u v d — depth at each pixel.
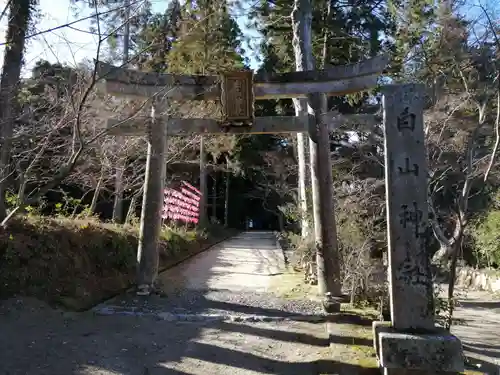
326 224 7.03
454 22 8.17
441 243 11.40
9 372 3.64
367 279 6.54
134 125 7.11
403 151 4.08
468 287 12.21
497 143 4.23
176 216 14.86
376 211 9.14
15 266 5.75
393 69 10.75
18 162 6.09
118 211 12.71
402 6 11.63
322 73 7.11
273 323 5.79
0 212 6.00
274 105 18.45
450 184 12.39
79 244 7.07
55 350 4.26
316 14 13.07
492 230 12.07
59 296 5.91
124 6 4.12
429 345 3.60
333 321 5.80
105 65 5.37
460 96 9.59
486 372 4.27
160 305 6.51
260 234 29.23
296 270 10.77
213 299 7.14
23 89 6.79
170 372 4.02
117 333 5.04
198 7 7.30
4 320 4.89
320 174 7.11
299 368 4.23
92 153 10.12
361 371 4.00
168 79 7.01
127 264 8.21
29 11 5.40
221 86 6.86
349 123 7.11
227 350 4.68
